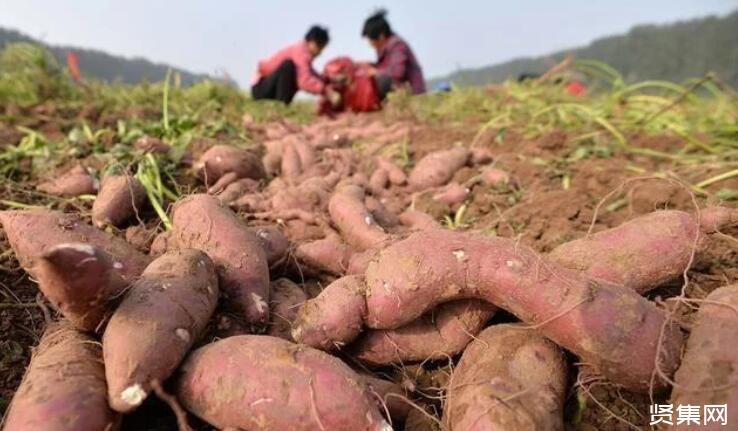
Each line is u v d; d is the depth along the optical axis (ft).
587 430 5.10
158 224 8.79
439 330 5.77
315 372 4.66
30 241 6.40
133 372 4.39
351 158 13.66
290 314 6.29
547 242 8.26
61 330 5.34
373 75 24.85
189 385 4.73
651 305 5.15
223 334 5.81
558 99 19.71
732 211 6.06
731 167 10.90
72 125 16.15
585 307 4.94
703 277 6.79
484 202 10.67
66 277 4.33
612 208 9.23
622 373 4.92
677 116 15.40
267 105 24.20
